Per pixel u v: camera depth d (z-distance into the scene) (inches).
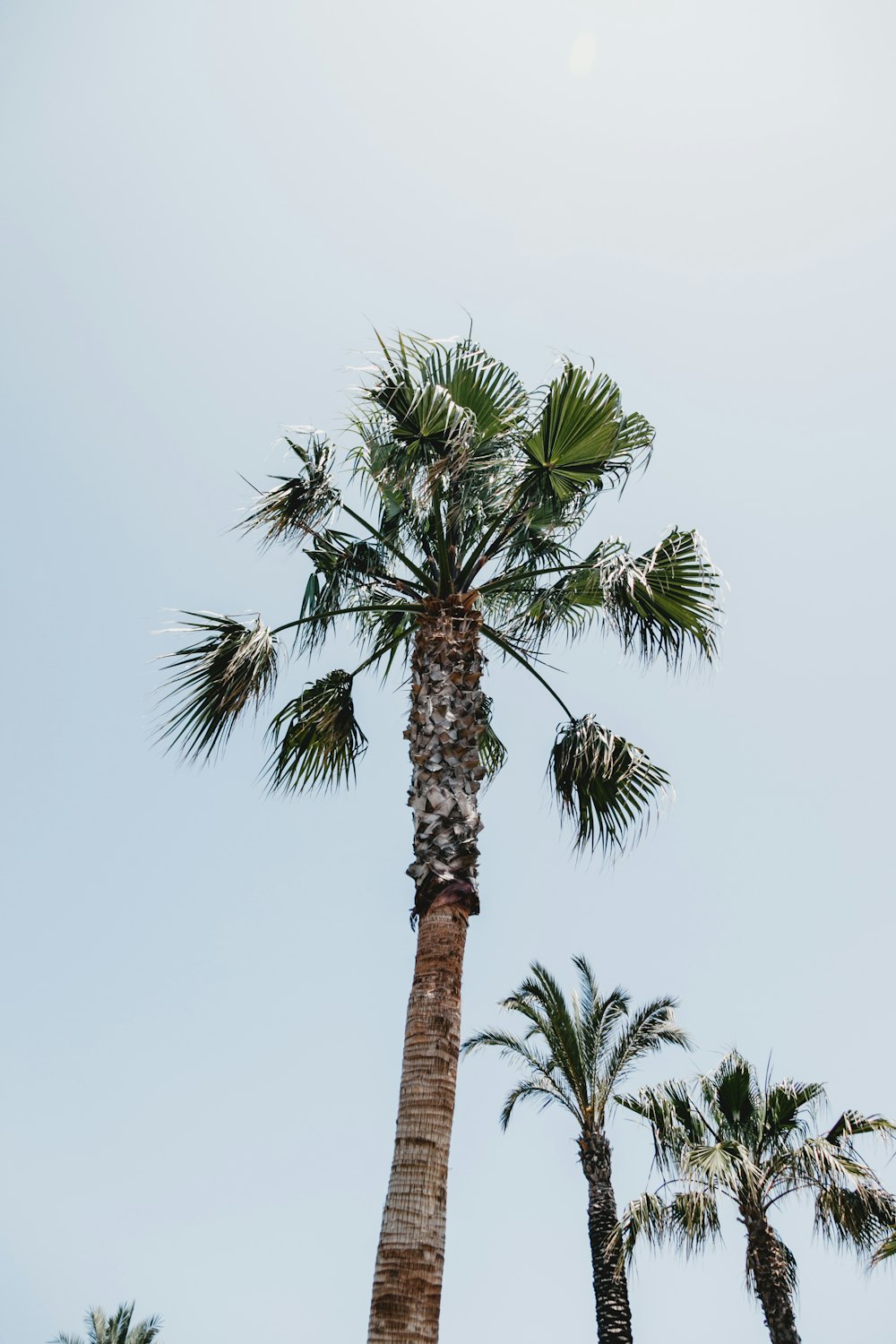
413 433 266.1
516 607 341.4
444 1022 214.5
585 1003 717.9
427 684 266.8
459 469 265.1
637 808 323.0
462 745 254.8
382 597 318.7
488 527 303.7
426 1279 183.2
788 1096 571.5
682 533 295.3
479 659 274.8
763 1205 550.6
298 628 303.6
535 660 317.1
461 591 288.0
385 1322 177.2
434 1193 193.8
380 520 310.7
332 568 314.2
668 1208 538.0
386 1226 190.5
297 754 335.0
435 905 230.2
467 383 302.4
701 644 308.0
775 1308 522.6
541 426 274.4
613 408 270.7
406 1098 206.1
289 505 282.2
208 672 284.5
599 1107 675.4
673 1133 567.2
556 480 289.6
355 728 340.2
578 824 327.9
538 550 329.1
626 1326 585.6
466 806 245.4
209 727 287.6
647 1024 706.2
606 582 284.4
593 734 312.8
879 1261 493.0
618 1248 607.8
